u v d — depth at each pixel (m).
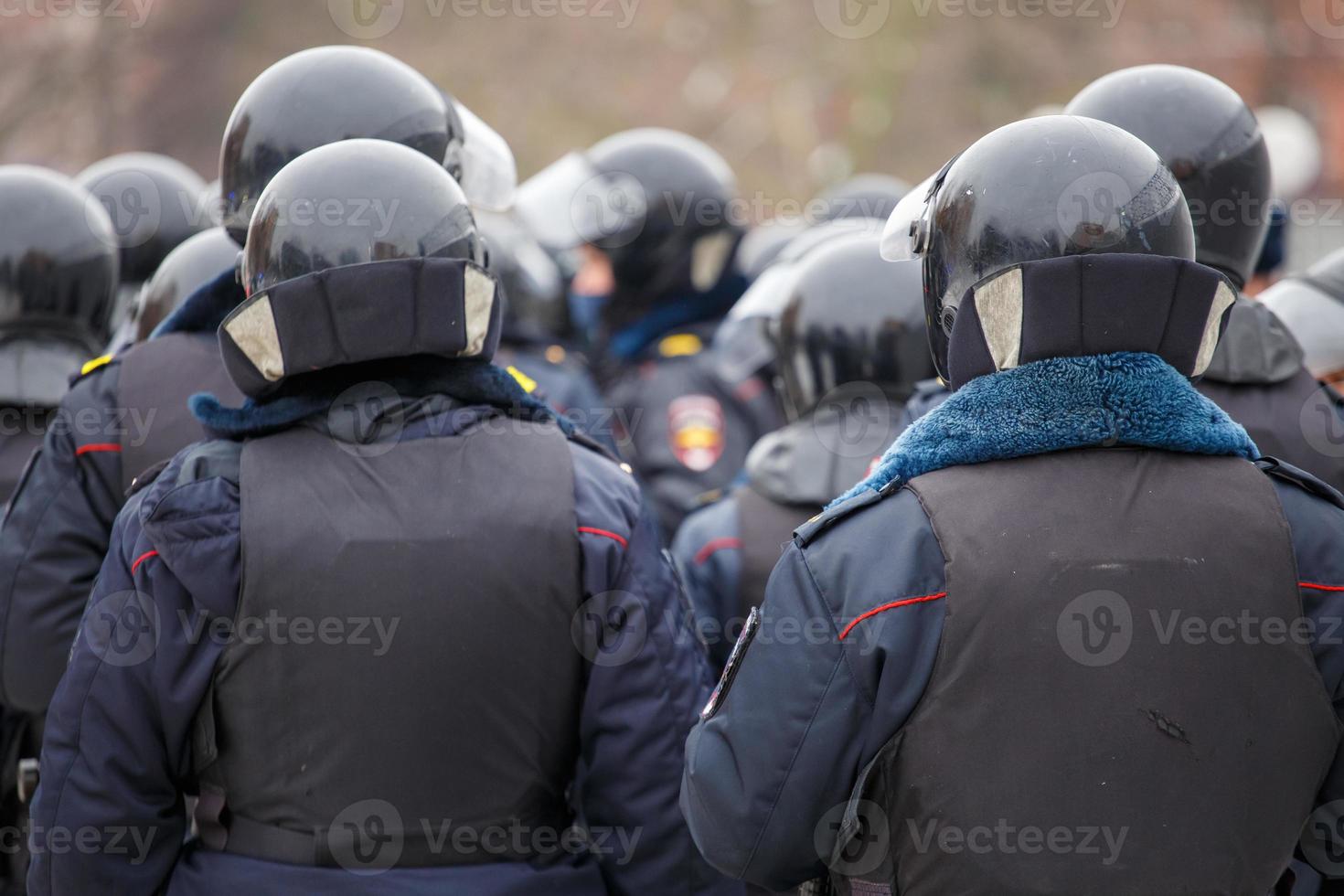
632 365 16.58
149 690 6.64
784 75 63.03
